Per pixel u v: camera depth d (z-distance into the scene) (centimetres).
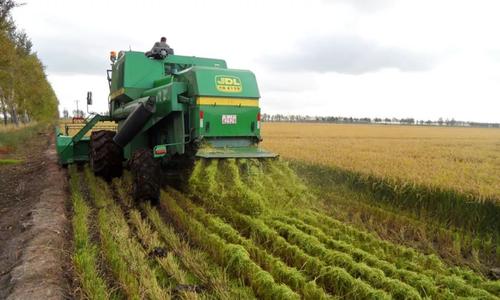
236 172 657
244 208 642
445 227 707
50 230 590
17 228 652
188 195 795
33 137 3022
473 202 694
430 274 470
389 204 851
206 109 745
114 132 991
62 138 1168
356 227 686
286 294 395
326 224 652
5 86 2897
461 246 617
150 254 524
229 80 773
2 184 1051
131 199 792
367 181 923
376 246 567
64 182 1035
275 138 2830
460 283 438
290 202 672
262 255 498
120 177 994
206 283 445
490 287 449
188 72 779
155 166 751
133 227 634
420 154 1630
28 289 411
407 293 402
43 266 464
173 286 443
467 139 3322
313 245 516
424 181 808
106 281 450
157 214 678
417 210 795
